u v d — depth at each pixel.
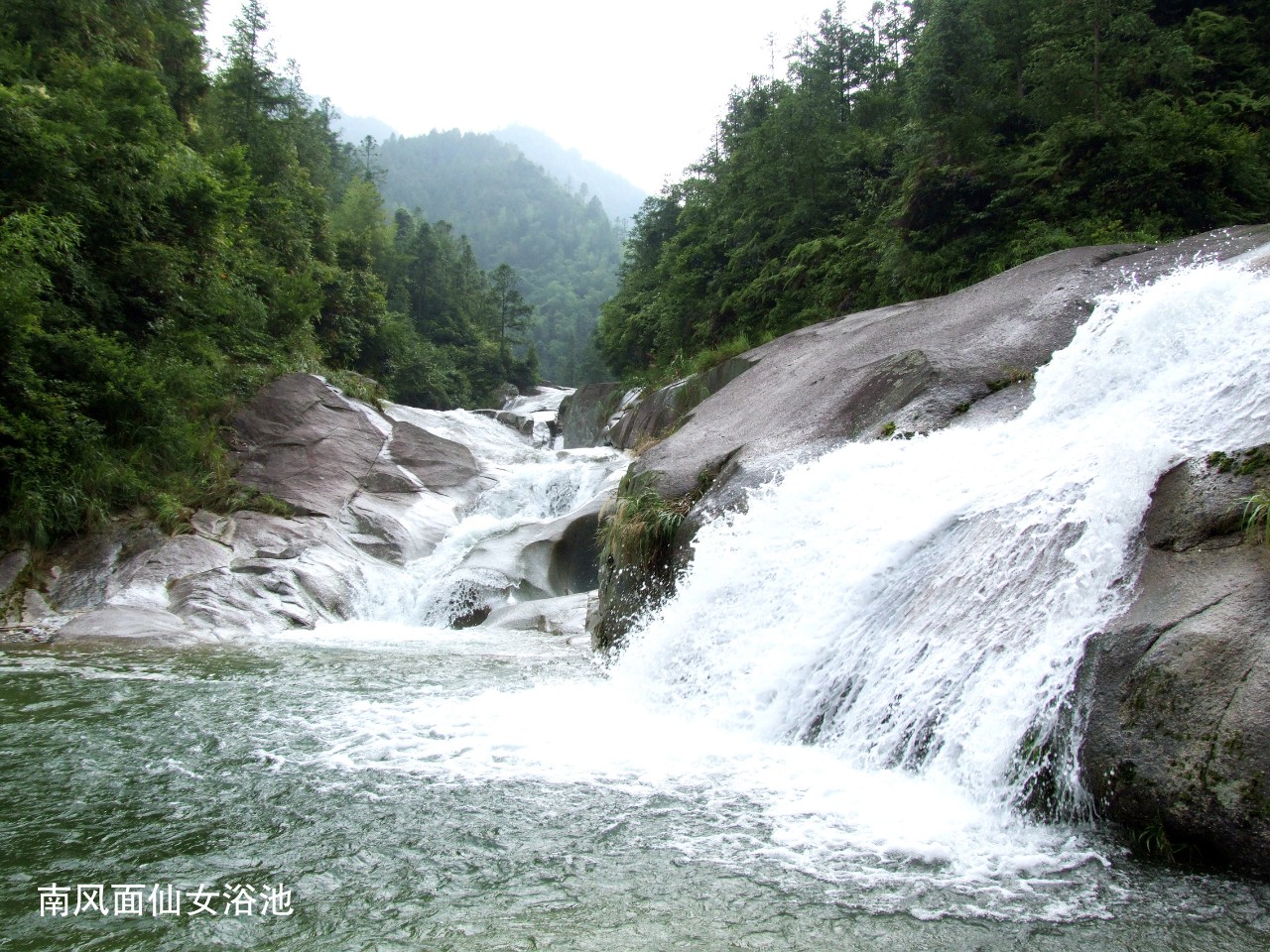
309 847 4.16
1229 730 3.71
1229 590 4.15
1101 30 17.67
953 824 4.34
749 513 8.25
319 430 17.12
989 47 18.08
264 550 13.22
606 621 9.85
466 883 3.77
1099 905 3.47
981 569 5.52
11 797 4.78
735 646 7.02
